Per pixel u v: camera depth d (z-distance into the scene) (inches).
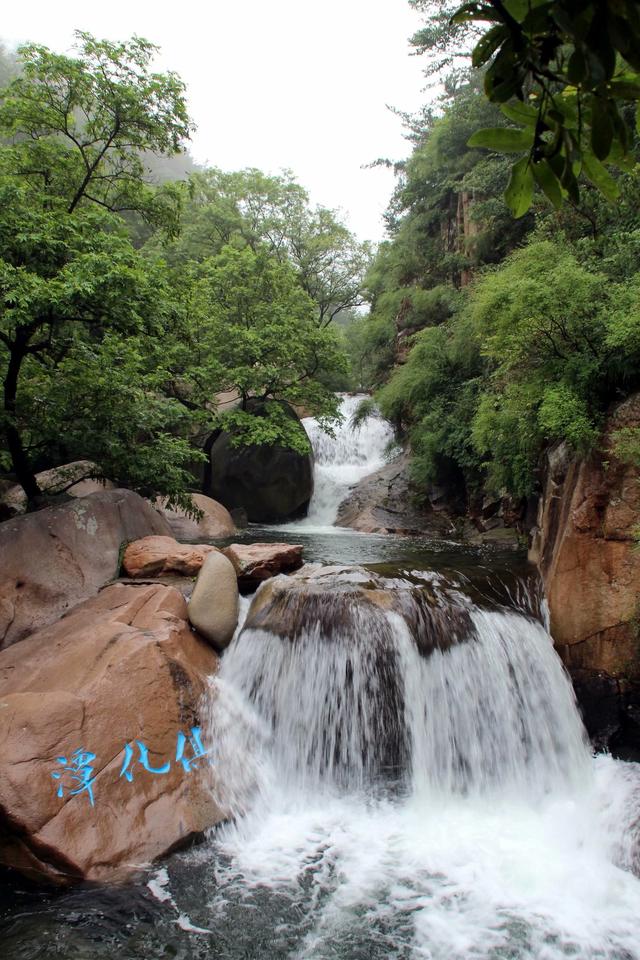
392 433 751.7
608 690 254.7
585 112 46.3
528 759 243.1
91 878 166.9
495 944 153.4
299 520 665.0
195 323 548.1
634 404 249.1
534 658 258.5
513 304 268.7
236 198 946.1
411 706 232.2
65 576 265.6
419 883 175.8
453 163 695.7
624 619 251.0
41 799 171.6
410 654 236.5
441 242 749.3
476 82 683.4
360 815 211.9
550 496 315.3
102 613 243.1
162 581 276.8
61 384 300.4
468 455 523.5
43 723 184.2
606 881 179.5
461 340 528.1
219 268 666.2
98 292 250.2
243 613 266.5
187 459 355.9
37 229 254.1
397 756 232.7
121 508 307.0
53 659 216.7
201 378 577.9
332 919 159.5
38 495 319.3
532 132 50.4
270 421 618.8
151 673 208.5
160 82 317.1
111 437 305.0
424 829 204.4
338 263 1040.2
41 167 326.0
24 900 160.2
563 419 253.8
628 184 340.8
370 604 246.7
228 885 170.6
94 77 306.2
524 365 287.7
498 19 44.5
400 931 156.4
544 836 203.6
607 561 256.5
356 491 657.0
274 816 208.5
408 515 587.5
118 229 294.8
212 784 201.6
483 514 523.5
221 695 229.0
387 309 804.6
